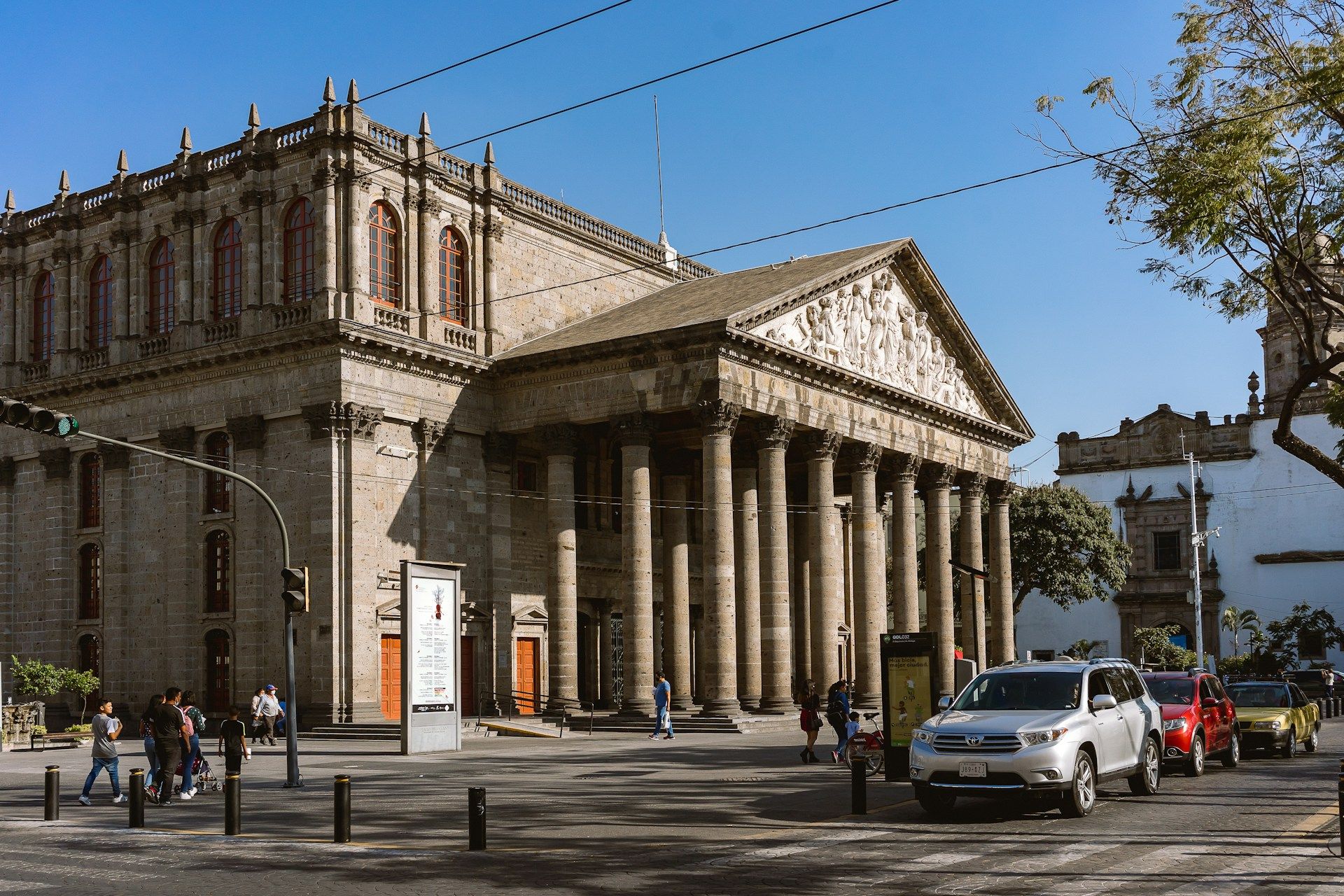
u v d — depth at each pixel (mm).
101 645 52469
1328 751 36781
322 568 45969
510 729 45406
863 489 55656
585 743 42188
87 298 55594
